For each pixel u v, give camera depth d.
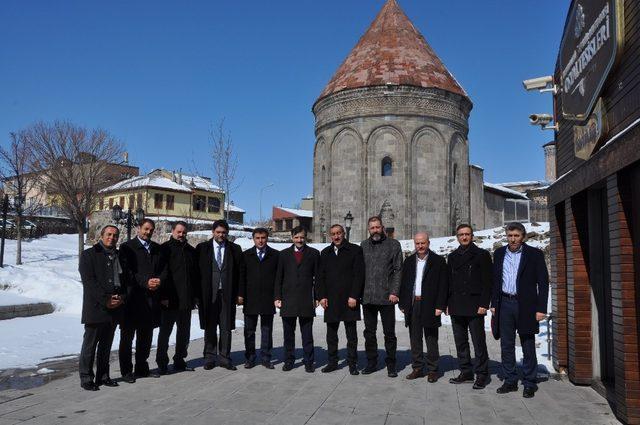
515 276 7.94
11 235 46.72
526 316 7.69
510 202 45.97
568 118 8.16
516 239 8.01
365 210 34.59
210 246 9.62
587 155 7.41
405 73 35.88
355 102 35.47
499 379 8.68
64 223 54.50
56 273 20.44
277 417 6.47
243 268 9.68
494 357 10.65
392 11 40.44
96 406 6.91
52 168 37.06
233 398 7.36
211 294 9.48
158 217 49.97
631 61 5.92
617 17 6.07
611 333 8.07
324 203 37.06
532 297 7.72
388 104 34.88
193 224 43.84
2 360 9.88
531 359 7.64
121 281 8.07
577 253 8.24
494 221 43.53
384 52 37.50
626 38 6.05
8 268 20.03
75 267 33.34
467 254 8.42
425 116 35.12
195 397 7.40
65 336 12.59
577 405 7.07
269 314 9.59
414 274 8.86
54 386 8.08
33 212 47.25
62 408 6.81
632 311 5.97
